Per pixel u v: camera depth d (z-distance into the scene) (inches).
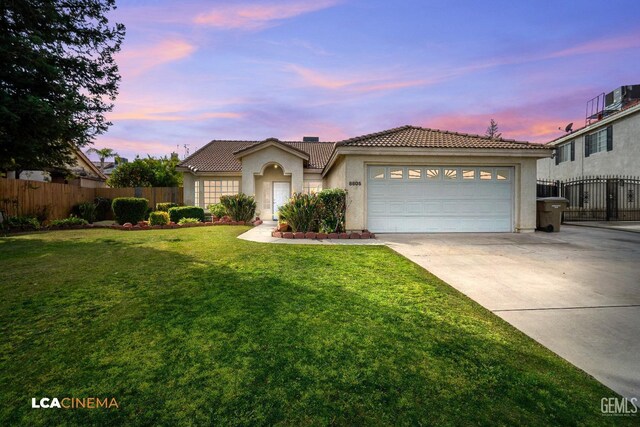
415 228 438.6
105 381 96.9
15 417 82.1
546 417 83.8
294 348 116.8
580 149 861.2
